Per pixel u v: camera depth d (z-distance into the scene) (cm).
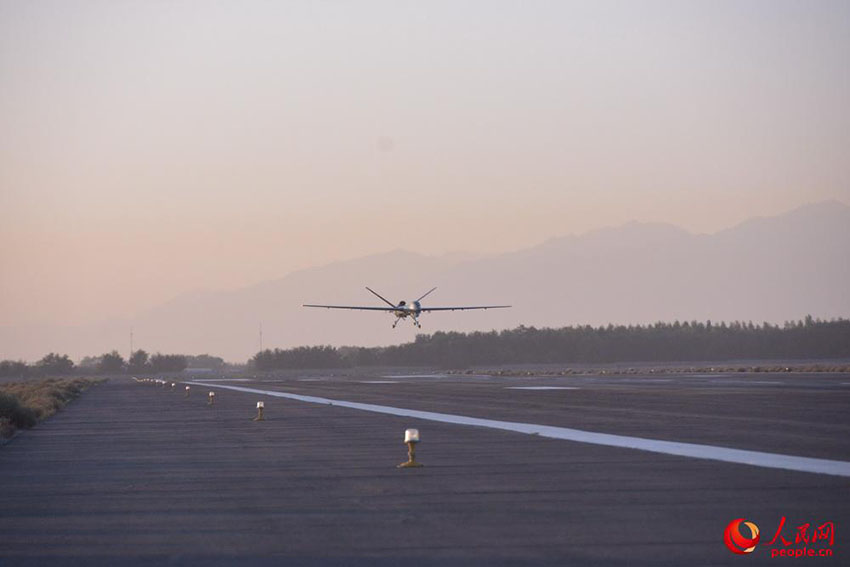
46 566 3719
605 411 12081
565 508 4678
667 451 7094
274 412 14025
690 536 3938
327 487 5653
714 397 15000
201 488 5769
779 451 6906
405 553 3756
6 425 10925
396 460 7012
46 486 6066
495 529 4194
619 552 3681
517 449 7562
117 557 3850
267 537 4156
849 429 8700
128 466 7112
